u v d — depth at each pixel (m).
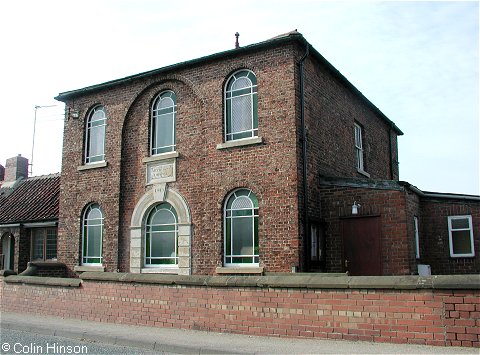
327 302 8.95
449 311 7.90
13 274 14.83
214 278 10.27
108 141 17.59
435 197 16.42
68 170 18.48
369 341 8.47
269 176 14.09
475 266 15.60
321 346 8.37
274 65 14.53
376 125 20.88
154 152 16.78
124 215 16.91
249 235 14.35
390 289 8.41
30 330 11.32
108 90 17.91
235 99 15.24
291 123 14.00
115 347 9.49
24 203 22.36
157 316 10.94
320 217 14.76
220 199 14.80
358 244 14.16
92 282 12.27
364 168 19.11
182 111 16.22
